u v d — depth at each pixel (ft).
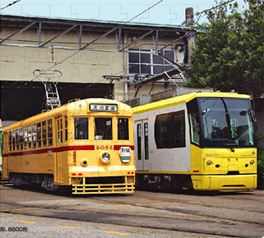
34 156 57.16
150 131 54.54
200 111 45.62
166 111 51.13
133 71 95.25
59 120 48.62
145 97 58.49
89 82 91.20
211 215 29.96
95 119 46.42
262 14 65.16
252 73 63.10
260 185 56.34
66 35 89.45
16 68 86.58
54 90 97.71
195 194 48.19
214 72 67.72
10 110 104.53
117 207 35.42
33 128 57.88
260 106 69.00
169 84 99.19
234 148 45.47
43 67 87.97
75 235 21.75
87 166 45.39
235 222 26.94
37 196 48.52
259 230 23.85
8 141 70.95
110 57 93.15
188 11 86.43
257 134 61.41
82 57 90.89
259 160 57.41
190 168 46.21
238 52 63.46
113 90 94.73
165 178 51.16
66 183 45.65
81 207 35.91
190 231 23.34
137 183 59.16
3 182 74.54
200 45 72.08
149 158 54.65
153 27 70.79
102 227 24.70
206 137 45.03
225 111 46.34
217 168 44.73
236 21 67.51
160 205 36.45
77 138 45.62
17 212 33.35
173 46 98.12
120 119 47.42
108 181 47.11
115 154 46.50
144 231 23.24
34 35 87.40
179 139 48.32
